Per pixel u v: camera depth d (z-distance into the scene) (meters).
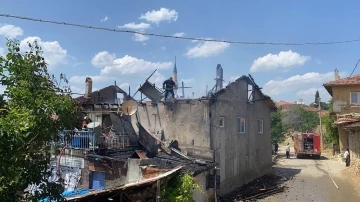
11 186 5.41
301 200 18.55
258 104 27.08
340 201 18.16
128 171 14.59
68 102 6.10
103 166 16.00
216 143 19.56
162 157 17.42
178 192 11.78
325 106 87.31
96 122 17.62
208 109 19.19
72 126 6.37
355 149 26.27
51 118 5.76
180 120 20.22
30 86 5.77
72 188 16.55
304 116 68.00
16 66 5.77
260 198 19.20
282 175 27.27
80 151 16.69
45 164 6.05
